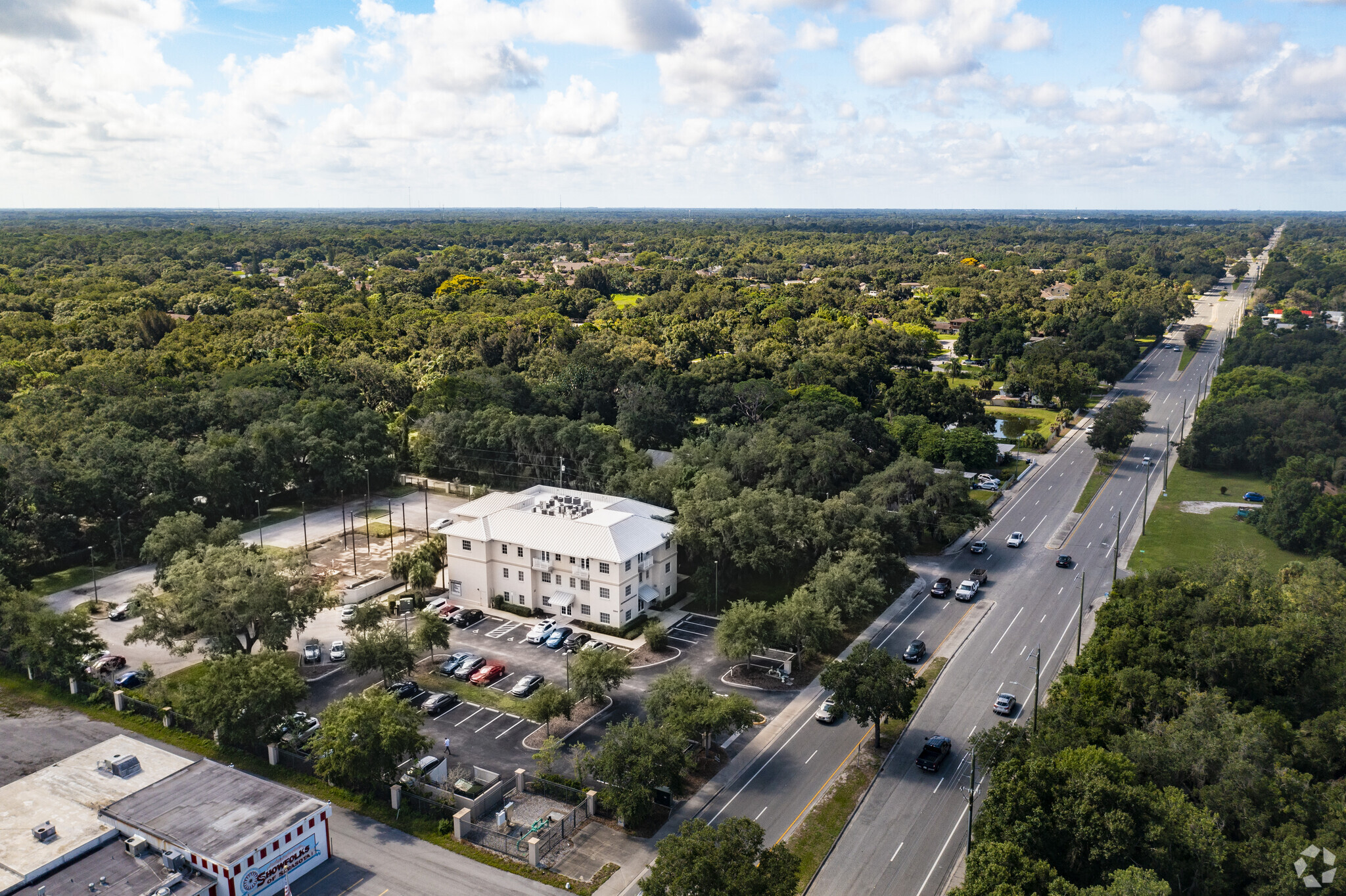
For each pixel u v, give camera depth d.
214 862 61.25
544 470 161.25
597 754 77.88
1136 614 91.56
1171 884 57.81
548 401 195.50
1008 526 148.75
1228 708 76.69
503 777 78.62
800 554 120.56
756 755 82.81
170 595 97.44
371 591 119.50
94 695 90.56
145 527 132.12
